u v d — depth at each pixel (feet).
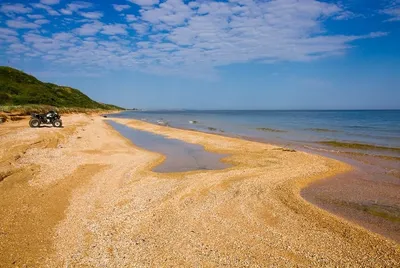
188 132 133.28
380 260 26.58
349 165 65.05
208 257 26.12
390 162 68.59
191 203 39.68
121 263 24.58
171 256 26.02
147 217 34.32
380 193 46.57
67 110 269.03
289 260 26.13
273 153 78.07
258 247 28.27
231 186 48.08
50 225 31.01
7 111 150.61
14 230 29.25
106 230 30.50
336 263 25.88
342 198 44.19
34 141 76.84
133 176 52.42
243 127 176.86
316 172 58.34
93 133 113.50
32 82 338.54
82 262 24.53
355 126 185.88
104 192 42.70
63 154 66.95
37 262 24.23
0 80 288.51
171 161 69.67
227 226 32.78
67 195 40.29
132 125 179.01
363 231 32.45
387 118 324.60
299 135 126.93
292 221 34.73
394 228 33.99
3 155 57.82
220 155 77.77
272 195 44.11
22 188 41.27
